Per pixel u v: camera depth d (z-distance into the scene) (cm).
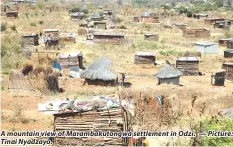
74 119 2386
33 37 7331
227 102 3638
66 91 4138
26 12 13612
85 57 6612
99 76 4609
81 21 11919
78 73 5119
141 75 5525
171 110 3005
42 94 3878
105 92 4066
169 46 8106
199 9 17762
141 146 2355
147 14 13088
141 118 2784
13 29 9169
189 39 9375
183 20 13775
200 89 4641
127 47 7750
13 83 3928
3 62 5069
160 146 2373
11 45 6300
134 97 3172
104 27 10638
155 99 2983
